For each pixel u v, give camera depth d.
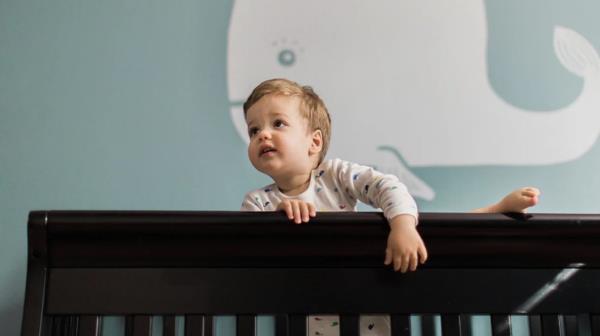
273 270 0.82
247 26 1.57
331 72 1.54
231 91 1.53
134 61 1.54
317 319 1.08
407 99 1.53
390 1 1.59
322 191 1.14
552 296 0.83
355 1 1.59
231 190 1.46
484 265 0.84
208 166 1.48
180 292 0.81
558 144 1.51
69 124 1.50
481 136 1.51
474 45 1.56
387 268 0.83
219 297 0.81
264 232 0.81
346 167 1.14
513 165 1.49
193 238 0.81
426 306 0.82
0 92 1.51
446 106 1.52
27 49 1.54
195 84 1.53
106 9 1.58
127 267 0.82
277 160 1.07
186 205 1.45
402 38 1.57
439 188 1.47
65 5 1.58
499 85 1.54
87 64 1.54
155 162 1.48
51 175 1.46
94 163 1.47
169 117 1.51
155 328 1.30
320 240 0.82
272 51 1.55
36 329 0.78
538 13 1.59
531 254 0.84
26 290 0.79
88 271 0.81
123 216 0.80
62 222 0.80
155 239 0.81
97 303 0.80
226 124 1.51
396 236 0.81
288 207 0.82
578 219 0.84
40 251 0.81
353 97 1.52
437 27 1.57
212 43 1.56
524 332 1.37
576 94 1.54
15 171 1.46
